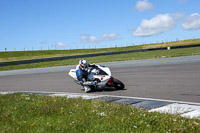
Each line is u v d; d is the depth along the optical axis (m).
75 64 25.67
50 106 5.82
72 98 7.03
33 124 4.37
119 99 6.83
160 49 44.25
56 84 12.09
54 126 4.15
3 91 11.16
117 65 19.72
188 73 11.51
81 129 3.89
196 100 6.14
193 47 42.25
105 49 73.00
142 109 5.15
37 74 18.97
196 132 3.42
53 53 64.56
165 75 11.56
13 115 5.26
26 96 8.13
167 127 3.69
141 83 9.84
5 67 31.20
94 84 8.56
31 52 66.75
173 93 7.29
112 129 3.78
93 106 5.61
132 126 3.90
